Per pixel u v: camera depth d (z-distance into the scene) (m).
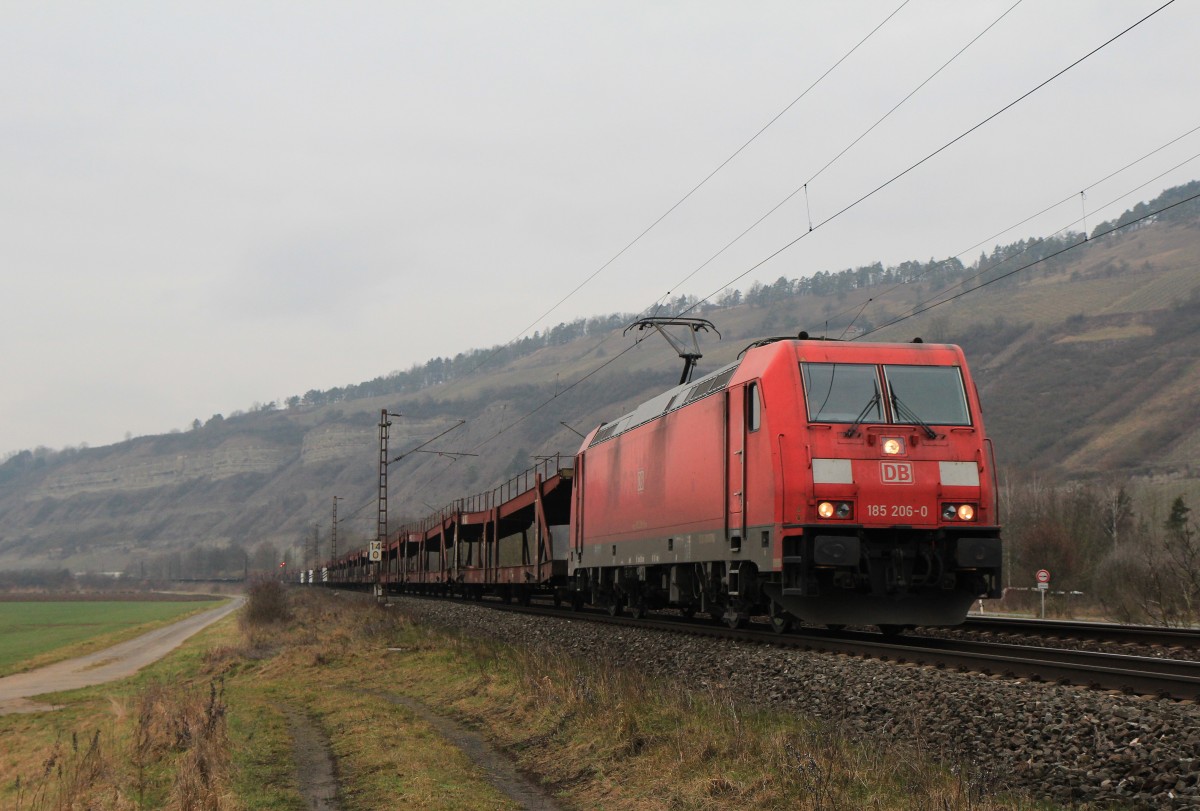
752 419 18.34
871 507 16.69
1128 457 159.38
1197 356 194.25
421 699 19.64
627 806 10.33
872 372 17.47
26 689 43.03
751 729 11.81
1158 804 7.99
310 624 45.34
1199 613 28.77
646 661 19.08
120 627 94.88
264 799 11.73
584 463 31.44
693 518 21.38
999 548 16.59
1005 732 10.17
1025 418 191.50
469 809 10.74
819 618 17.16
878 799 8.86
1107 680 11.09
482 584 49.44
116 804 12.18
